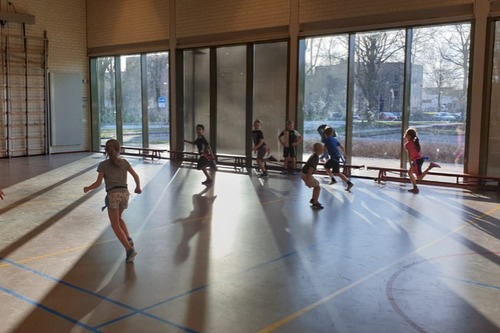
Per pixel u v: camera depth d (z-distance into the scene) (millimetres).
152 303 3781
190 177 10750
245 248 5324
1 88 14211
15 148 14656
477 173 9367
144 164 13047
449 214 7035
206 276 4418
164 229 6141
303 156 11969
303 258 4969
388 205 7688
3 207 7473
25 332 3271
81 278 4352
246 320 3482
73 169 11938
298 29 11359
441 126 9945
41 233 5945
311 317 3541
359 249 5293
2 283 4215
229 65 12875
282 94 11945
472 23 9203
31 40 14766
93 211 7195
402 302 3828
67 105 15641
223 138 13242
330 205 7688
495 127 9305
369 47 10625
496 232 6016
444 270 4605
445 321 3480
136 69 15016
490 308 3713
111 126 16062
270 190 9094
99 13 15633
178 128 14047
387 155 10633
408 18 9891
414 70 10156
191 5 13305
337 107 11242
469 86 9328
